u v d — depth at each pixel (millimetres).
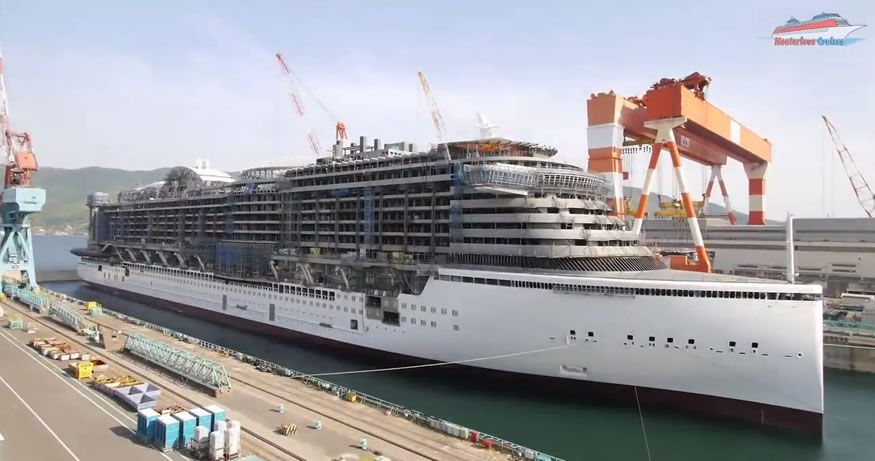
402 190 57094
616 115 76312
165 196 97438
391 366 53344
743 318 36438
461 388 47438
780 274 89875
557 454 35469
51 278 126562
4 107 85188
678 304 37875
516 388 44781
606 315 40031
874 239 82750
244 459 27109
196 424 29266
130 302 95312
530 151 53531
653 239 104312
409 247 55000
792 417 35875
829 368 59875
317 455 27984
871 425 42000
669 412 39250
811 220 88500
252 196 76625
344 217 63688
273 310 67875
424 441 30344
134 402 34312
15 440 29359
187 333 69625
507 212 48125
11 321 59062
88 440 29688
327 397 37906
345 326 58219
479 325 45750
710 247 97688
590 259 46125
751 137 104438
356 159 69688
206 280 79875
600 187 52000
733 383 37156
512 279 43656
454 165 51719
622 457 35031
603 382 41062
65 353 46531
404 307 51719
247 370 44156
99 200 117375
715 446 36406
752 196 116750
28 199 84375
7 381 39906
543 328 42500
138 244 98688
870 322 64875
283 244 70500
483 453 28875
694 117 71688
